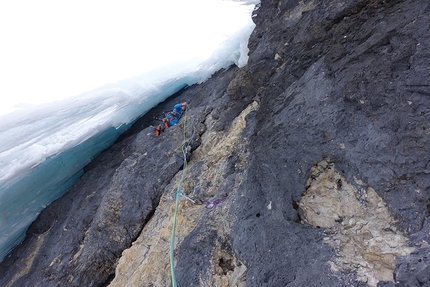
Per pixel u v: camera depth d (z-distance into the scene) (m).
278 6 5.32
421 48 2.44
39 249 7.25
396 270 2.06
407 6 2.74
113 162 8.27
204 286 3.45
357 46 3.07
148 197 6.24
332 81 3.11
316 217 2.86
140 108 9.05
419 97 2.37
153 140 7.30
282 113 3.64
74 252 6.61
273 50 4.91
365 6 3.30
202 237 3.90
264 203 3.33
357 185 2.66
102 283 6.41
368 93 2.71
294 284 2.52
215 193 4.73
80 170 8.62
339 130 2.86
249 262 3.00
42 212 7.98
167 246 4.52
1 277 7.23
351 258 2.38
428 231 2.10
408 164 2.33
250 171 3.77
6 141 6.79
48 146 7.16
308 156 3.09
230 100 6.54
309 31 3.88
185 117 7.53
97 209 7.02
